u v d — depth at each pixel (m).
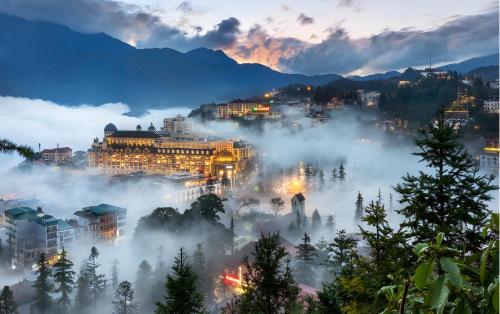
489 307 2.26
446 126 17.36
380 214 17.69
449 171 17.09
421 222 16.62
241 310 24.02
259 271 23.84
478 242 12.38
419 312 2.71
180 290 28.97
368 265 15.39
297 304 25.23
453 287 2.40
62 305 67.50
